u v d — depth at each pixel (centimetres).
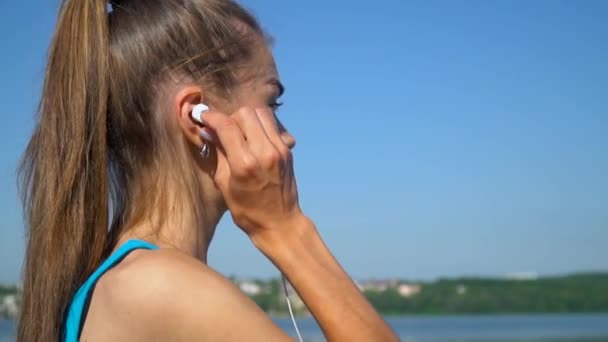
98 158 176
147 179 179
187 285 153
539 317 14875
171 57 180
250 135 171
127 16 185
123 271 158
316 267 164
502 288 14425
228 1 191
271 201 168
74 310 164
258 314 153
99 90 179
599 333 9256
